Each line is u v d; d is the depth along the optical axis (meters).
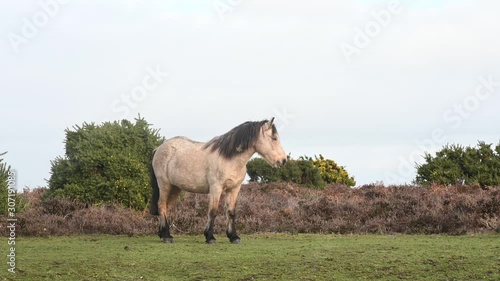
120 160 19.55
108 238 16.28
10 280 10.34
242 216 18.88
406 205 18.81
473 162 24.12
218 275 10.80
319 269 11.16
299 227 17.98
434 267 11.25
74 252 12.99
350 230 17.70
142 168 19.75
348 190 25.41
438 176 23.83
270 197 22.56
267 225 18.20
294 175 29.69
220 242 15.00
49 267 11.24
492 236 15.88
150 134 20.75
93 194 19.11
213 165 14.59
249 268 11.26
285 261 11.80
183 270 11.13
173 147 15.34
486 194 18.86
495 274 10.74
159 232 15.30
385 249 13.10
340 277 10.67
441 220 17.36
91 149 19.64
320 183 29.73
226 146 14.52
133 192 19.31
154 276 10.76
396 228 17.52
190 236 17.08
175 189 15.50
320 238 16.12
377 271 11.02
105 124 20.58
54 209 18.31
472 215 17.45
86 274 10.80
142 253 12.79
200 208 19.33
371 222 17.95
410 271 11.02
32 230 16.73
